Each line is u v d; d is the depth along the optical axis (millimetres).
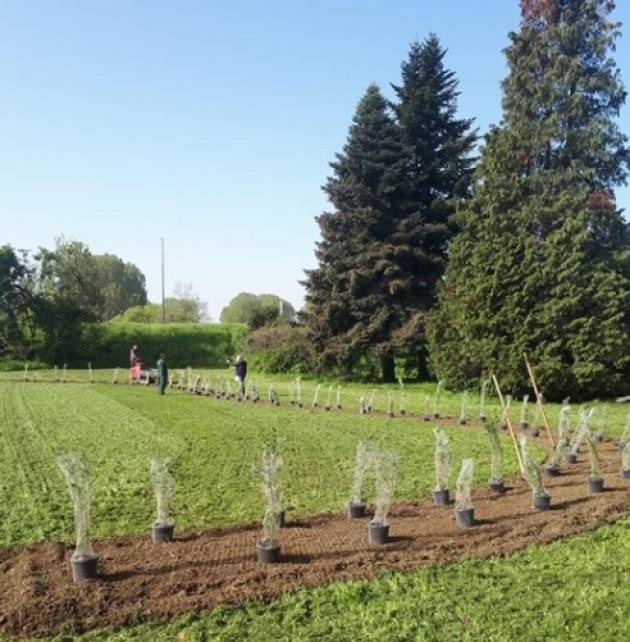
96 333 53000
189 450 13898
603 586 6086
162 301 74125
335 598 5926
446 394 28734
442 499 9430
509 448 14578
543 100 31016
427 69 36938
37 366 49406
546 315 24891
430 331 29484
